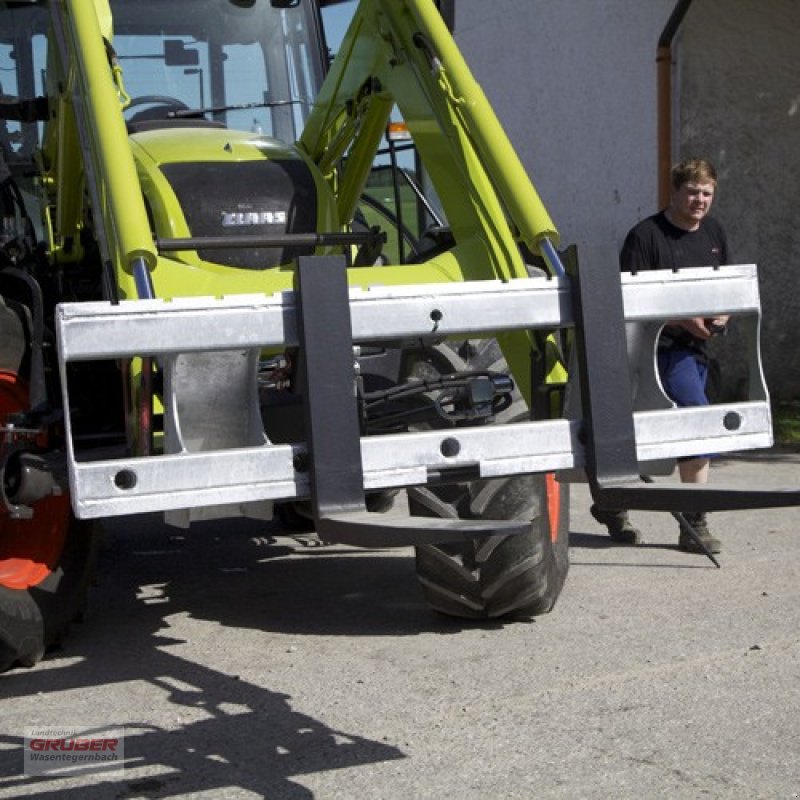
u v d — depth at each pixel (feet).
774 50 35.63
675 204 20.45
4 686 15.10
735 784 11.64
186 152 17.76
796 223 36.01
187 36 20.36
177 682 15.03
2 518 16.37
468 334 12.91
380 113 18.65
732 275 13.39
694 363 20.38
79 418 16.47
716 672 14.60
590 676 14.58
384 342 15.55
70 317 11.57
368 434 14.92
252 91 20.66
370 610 17.87
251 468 12.01
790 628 16.17
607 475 12.75
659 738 12.73
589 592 18.22
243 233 17.21
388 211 21.63
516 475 12.65
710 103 36.29
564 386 14.03
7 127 19.12
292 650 16.10
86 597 16.53
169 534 23.41
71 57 15.60
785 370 36.35
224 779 12.14
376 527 11.37
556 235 14.79
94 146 14.15
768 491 11.93
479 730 13.09
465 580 16.37
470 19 46.47
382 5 17.15
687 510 12.34
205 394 12.59
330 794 11.71
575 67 42.16
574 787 11.66
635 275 13.02
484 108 15.55
